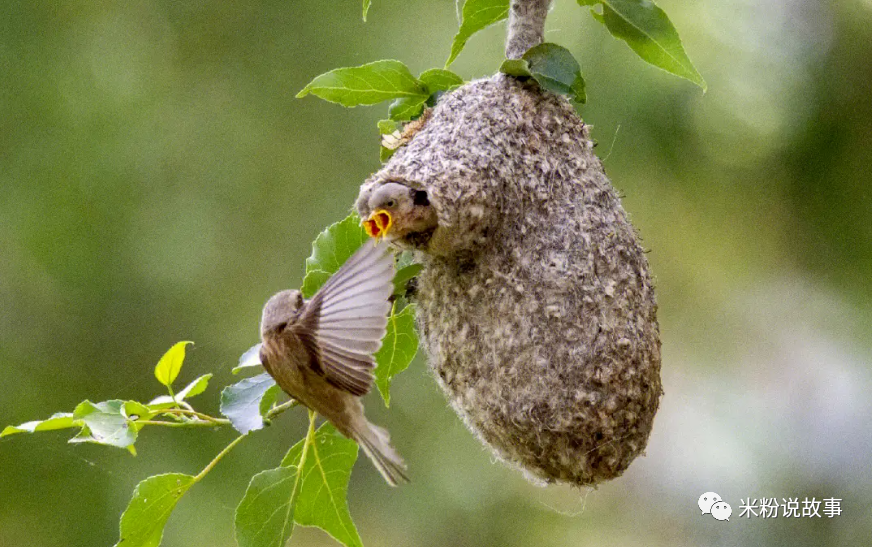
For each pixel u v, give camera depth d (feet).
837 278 35.70
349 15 39.24
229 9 39.42
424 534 39.32
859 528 37.86
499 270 18.25
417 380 39.24
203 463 38.32
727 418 40.96
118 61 38.70
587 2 19.67
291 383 15.67
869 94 33.40
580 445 18.06
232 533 37.81
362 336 14.21
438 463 39.45
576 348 17.98
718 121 34.42
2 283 37.58
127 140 38.19
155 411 18.02
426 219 17.88
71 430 38.45
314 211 38.50
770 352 39.55
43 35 38.60
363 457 40.32
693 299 38.83
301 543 42.14
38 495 37.63
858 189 34.06
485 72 37.47
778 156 34.50
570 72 18.74
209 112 38.81
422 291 19.06
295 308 15.88
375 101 20.20
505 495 40.01
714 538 40.29
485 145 18.35
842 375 39.65
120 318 37.78
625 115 34.68
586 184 18.79
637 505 41.83
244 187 38.45
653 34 19.38
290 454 20.16
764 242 36.35
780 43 33.96
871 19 33.40
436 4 38.75
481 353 18.30
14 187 37.52
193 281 37.91
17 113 37.96
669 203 36.42
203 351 38.11
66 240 37.60
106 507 37.63
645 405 18.40
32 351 37.37
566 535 40.60
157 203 38.14
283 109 39.06
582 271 18.19
